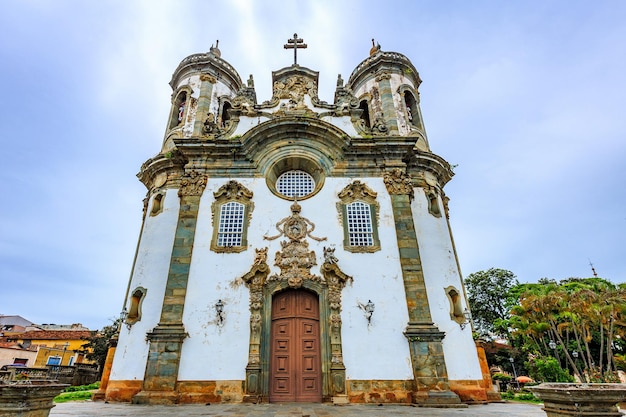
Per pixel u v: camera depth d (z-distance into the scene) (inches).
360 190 631.8
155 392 482.6
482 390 541.0
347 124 703.7
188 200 616.1
